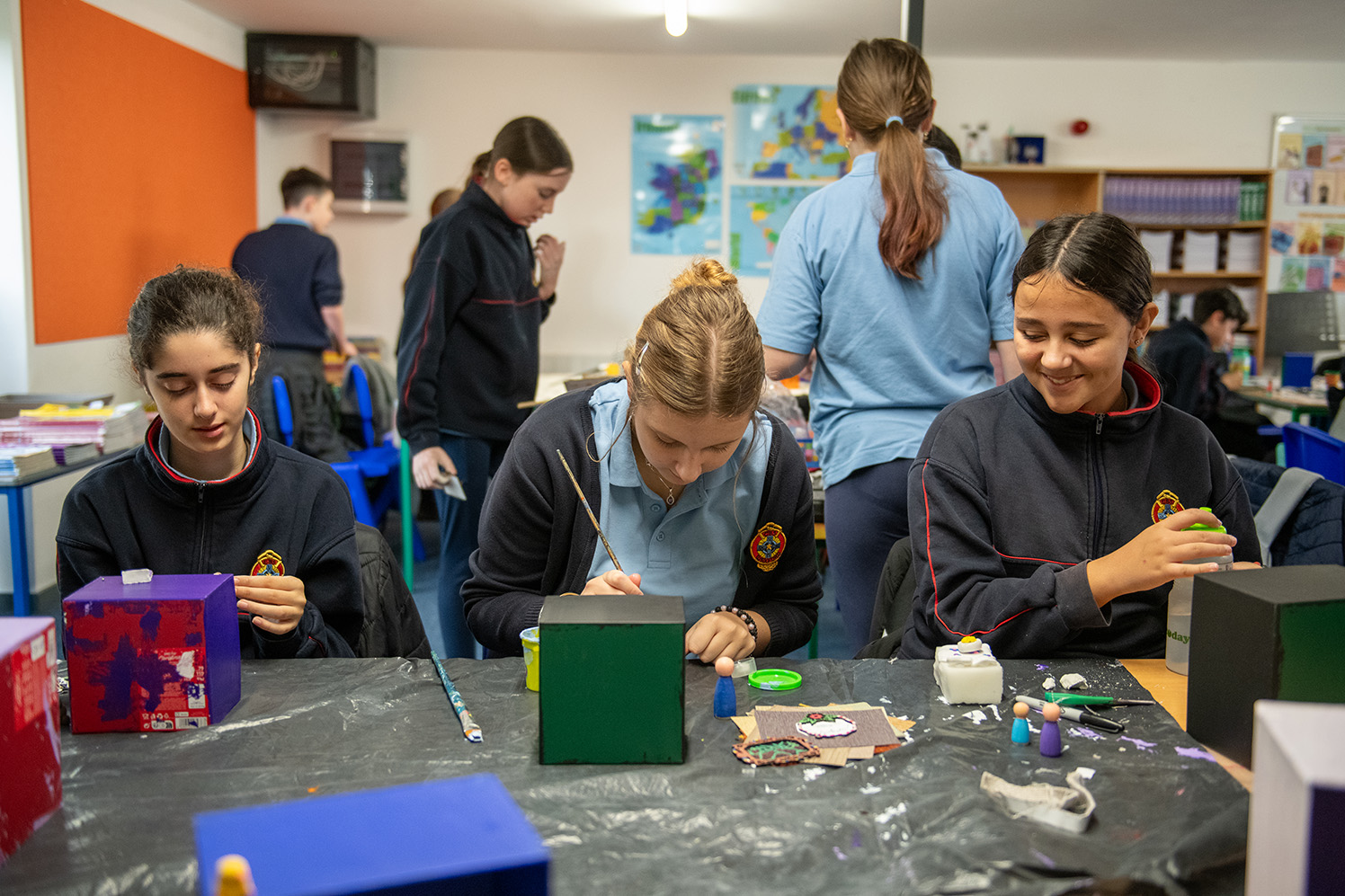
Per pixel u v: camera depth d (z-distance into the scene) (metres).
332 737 1.03
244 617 1.26
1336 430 4.25
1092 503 1.40
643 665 0.96
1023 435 1.43
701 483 1.33
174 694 1.05
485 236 2.60
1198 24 5.02
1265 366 6.03
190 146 4.77
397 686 1.17
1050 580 1.26
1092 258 1.26
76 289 3.91
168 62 4.55
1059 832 0.84
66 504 1.38
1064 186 6.04
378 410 4.23
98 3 4.00
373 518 4.14
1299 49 5.55
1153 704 1.12
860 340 1.90
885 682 1.19
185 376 1.28
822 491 2.55
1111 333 1.29
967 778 0.94
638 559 1.38
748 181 5.85
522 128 2.56
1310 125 5.91
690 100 5.78
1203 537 1.18
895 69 1.88
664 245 5.89
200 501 1.38
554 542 1.38
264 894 0.57
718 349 1.11
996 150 5.89
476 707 1.11
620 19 4.99
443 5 4.78
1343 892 0.66
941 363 1.90
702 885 0.77
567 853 0.81
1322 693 0.95
